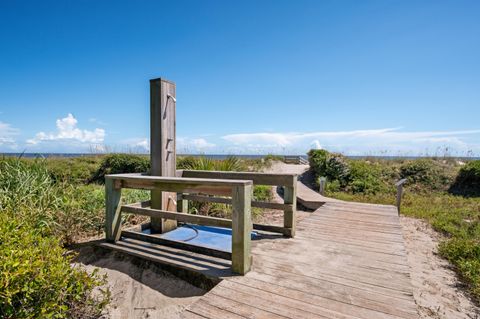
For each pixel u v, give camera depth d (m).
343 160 12.80
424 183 11.57
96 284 2.17
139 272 2.81
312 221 4.74
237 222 2.47
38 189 4.02
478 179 10.77
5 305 1.69
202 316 1.85
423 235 5.30
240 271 2.47
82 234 3.99
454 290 3.11
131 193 5.88
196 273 2.54
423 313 2.63
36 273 1.82
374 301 2.06
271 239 3.62
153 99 3.62
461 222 6.05
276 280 2.38
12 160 4.39
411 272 3.58
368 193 10.51
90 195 5.10
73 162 11.37
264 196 7.89
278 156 23.27
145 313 2.22
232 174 3.86
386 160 14.98
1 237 2.01
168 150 3.71
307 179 14.13
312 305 1.99
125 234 3.42
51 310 1.86
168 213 2.97
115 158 12.63
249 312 1.89
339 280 2.40
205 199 4.05
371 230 4.14
